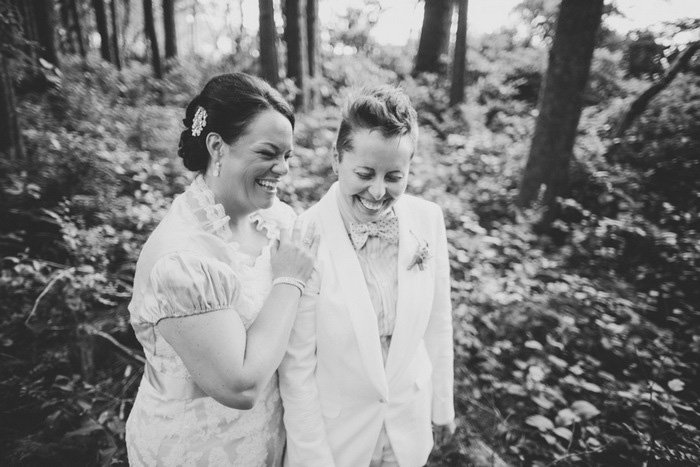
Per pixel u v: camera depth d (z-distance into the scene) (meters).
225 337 1.14
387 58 14.66
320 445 1.38
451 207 4.95
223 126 1.18
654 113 7.25
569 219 5.88
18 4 7.13
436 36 12.93
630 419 2.62
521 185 6.00
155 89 11.00
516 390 2.65
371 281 1.43
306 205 4.66
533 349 3.13
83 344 2.69
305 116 8.20
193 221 1.24
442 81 12.38
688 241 4.58
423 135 8.03
